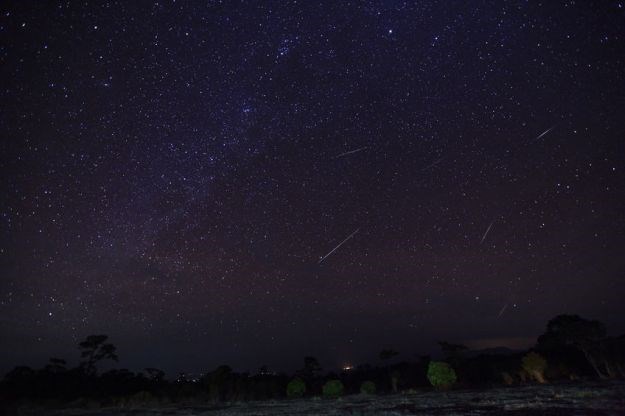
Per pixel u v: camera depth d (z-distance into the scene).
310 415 20.72
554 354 45.75
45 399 43.25
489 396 25.73
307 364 58.16
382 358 56.06
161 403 41.09
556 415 14.52
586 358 42.59
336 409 23.78
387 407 22.86
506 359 46.59
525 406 18.45
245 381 48.22
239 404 34.81
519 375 40.97
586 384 29.97
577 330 38.81
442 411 19.05
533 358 38.62
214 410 28.73
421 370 48.28
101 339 55.78
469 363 47.81
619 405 16.30
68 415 29.41
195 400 41.97
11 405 37.97
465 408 19.73
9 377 49.03
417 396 30.61
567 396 21.34
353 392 43.53
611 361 37.53
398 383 45.69
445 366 36.41
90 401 41.16
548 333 44.88
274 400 38.34
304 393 45.06
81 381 51.12
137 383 54.41
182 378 58.62
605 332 38.22
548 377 40.03
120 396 45.81
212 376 46.03
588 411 15.05
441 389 36.28
